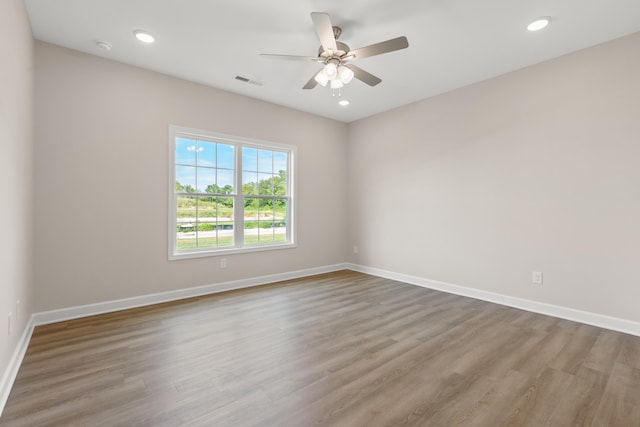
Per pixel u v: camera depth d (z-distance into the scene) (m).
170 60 3.30
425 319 3.14
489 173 3.74
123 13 2.50
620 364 2.23
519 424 1.61
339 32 2.71
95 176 3.20
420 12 2.48
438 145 4.27
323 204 5.31
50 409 1.70
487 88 3.74
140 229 3.49
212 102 4.00
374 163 5.18
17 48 2.13
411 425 1.60
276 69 3.50
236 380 2.01
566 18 2.55
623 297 2.82
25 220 2.49
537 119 3.34
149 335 2.70
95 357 2.30
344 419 1.64
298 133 4.94
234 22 2.62
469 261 3.95
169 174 3.68
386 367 2.19
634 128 2.75
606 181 2.90
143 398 1.81
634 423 1.62
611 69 2.87
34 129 2.86
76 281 3.11
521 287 3.48
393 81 3.81
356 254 5.52
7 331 1.91
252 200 4.55
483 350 2.46
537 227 3.35
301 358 2.31
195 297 3.85
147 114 3.52
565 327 2.92
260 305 3.55
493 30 2.73
